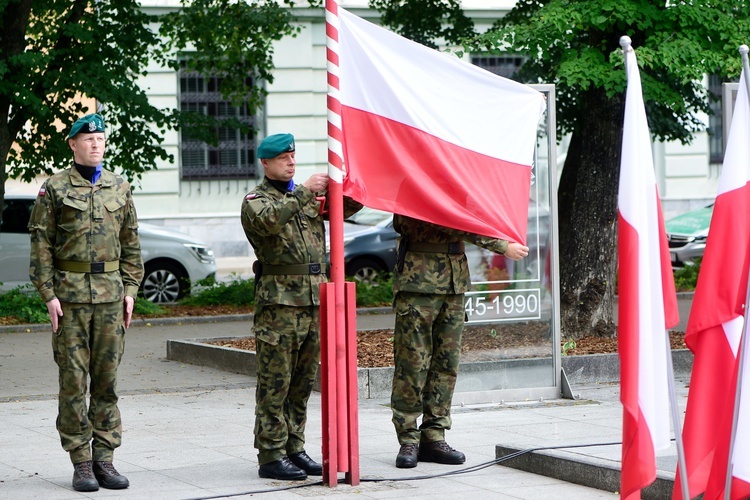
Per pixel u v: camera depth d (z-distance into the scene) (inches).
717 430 260.1
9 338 736.3
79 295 313.9
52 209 314.2
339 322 318.3
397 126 334.6
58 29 797.9
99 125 319.0
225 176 1352.1
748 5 570.3
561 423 421.1
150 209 1315.2
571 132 769.6
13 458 366.0
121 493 313.6
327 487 319.6
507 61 1232.2
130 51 844.6
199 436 404.2
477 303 474.9
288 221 324.8
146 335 756.6
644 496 300.2
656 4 561.6
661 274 248.1
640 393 238.2
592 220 612.1
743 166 261.9
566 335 608.7
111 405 324.2
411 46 339.0
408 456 345.1
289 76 1323.8
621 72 547.5
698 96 799.1
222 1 895.1
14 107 795.4
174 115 868.6
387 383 493.0
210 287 929.5
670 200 1413.6
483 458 359.9
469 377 473.7
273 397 328.8
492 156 348.5
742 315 257.1
